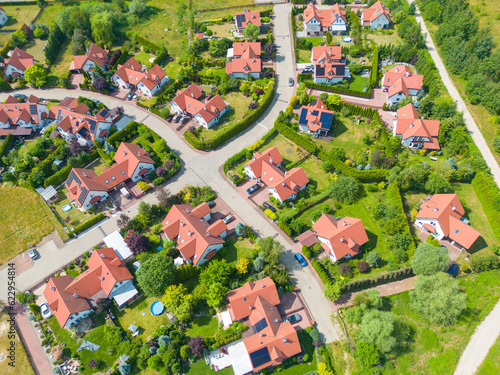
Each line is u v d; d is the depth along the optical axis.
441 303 70.50
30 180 103.31
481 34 132.88
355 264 83.62
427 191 97.69
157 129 120.62
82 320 79.25
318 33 152.88
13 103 120.81
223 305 78.38
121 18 162.25
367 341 69.50
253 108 121.50
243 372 68.75
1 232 96.62
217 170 107.94
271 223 94.50
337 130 115.94
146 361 72.00
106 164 111.62
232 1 174.00
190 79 136.25
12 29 159.25
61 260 90.25
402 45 137.75
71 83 138.38
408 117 110.19
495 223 87.62
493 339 71.88
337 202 97.81
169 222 90.06
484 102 118.56
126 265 87.50
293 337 70.12
